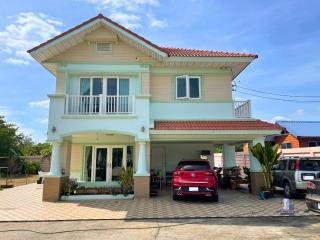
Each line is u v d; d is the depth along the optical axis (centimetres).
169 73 1598
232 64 1559
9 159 3297
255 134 1402
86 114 1380
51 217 953
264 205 1145
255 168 1477
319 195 805
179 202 1223
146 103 1404
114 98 1516
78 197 1334
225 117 1565
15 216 975
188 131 1378
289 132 3072
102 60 1520
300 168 1298
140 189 1348
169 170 1928
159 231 760
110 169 1697
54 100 1380
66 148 1452
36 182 2502
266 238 686
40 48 1396
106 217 942
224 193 1534
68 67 1496
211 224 839
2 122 3741
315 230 763
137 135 1373
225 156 1969
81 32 1442
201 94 1588
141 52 1543
